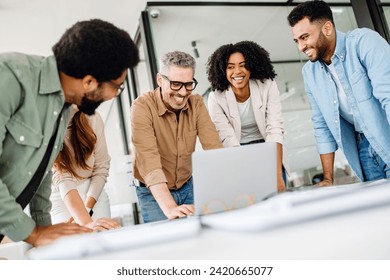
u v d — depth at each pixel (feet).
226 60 6.03
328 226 1.47
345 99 5.43
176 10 10.39
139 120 5.11
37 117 3.11
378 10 7.45
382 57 4.47
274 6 11.27
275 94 6.35
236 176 2.76
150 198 5.59
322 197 1.55
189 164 5.75
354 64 4.93
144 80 11.30
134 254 1.48
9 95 2.89
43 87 3.12
